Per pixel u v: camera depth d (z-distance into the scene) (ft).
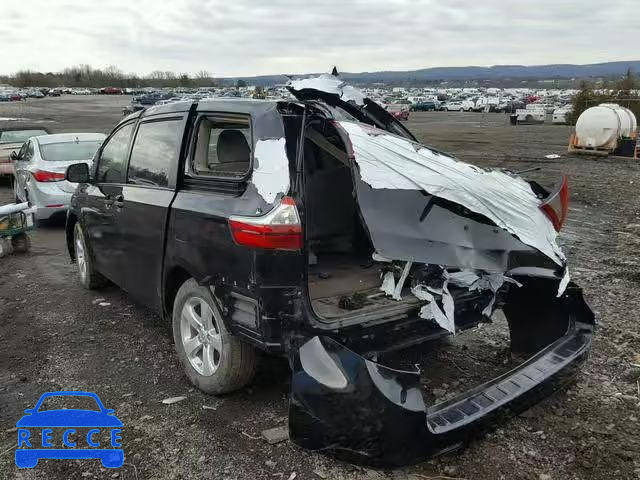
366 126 12.40
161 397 12.18
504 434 10.87
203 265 11.14
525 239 10.98
